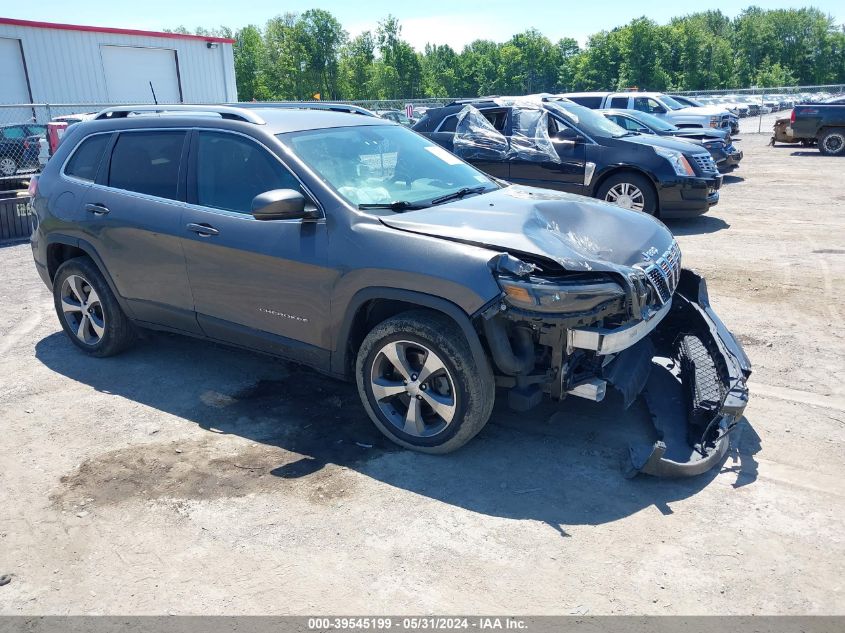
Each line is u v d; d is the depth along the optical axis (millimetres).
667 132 13344
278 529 3201
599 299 3365
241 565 2967
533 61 145000
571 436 3967
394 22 119562
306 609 2705
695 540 3049
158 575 2916
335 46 115438
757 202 11828
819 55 125625
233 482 3594
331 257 3811
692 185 9375
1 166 17109
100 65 25438
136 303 4867
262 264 4074
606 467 3646
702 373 3938
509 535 3115
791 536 3057
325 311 3898
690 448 3699
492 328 3387
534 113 10109
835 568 2850
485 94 149000
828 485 3436
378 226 3740
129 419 4328
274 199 3713
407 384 3738
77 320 5398
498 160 10336
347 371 4020
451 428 3643
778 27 126750
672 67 117688
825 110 19141
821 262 7668
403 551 3029
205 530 3203
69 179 5129
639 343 4145
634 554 2967
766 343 5344
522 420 4160
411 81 121938
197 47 28359
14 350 5574
